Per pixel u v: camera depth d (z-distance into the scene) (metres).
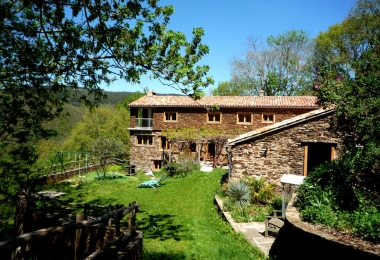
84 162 25.84
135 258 5.88
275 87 35.38
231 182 14.51
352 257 4.20
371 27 26.92
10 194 10.23
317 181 7.01
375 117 6.12
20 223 9.42
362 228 4.70
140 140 28.81
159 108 27.61
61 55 6.70
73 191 17.59
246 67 35.75
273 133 15.13
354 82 6.93
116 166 28.23
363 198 5.60
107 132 42.31
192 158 23.95
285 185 14.68
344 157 7.25
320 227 5.31
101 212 12.95
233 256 8.02
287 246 6.57
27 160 8.88
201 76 7.30
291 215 6.23
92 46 6.56
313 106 22.88
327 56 30.92
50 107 8.66
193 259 7.71
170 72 7.31
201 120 26.50
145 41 7.09
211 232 10.48
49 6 6.21
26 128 8.21
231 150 15.73
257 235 9.83
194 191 17.06
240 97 27.48
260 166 15.30
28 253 7.54
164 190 17.77
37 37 6.90
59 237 7.61
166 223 11.65
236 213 12.12
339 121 7.39
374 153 5.94
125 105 58.06
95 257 4.12
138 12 6.56
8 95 7.71
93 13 6.21
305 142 14.58
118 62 6.85
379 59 6.67
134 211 6.82
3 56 6.72
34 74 7.13
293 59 33.41
